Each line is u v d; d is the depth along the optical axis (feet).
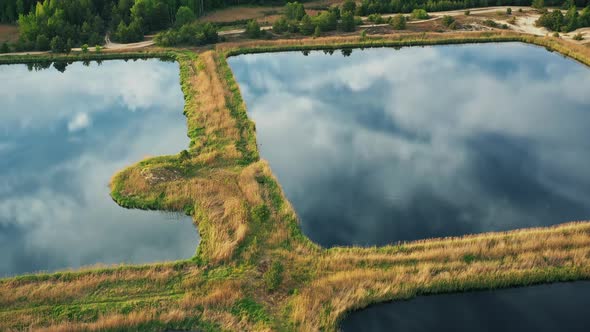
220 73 256.93
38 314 107.96
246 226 133.59
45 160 185.98
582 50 283.38
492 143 191.62
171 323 107.24
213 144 184.85
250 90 241.96
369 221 144.66
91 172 176.04
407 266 122.62
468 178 167.94
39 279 118.62
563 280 120.67
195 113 213.66
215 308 110.52
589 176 169.89
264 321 106.63
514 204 153.69
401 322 110.83
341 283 116.67
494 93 237.45
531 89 242.37
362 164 176.55
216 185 154.30
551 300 116.78
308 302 110.42
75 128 211.20
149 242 136.98
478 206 152.66
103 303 111.55
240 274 119.96
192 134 194.70
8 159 186.50
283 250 127.75
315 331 104.42
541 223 144.05
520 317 112.27
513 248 127.44
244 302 111.65
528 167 175.01
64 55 288.10
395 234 138.92
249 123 201.57
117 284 116.98
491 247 128.26
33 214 152.15
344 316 111.04
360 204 152.87
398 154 183.42
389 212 149.18
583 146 189.37
